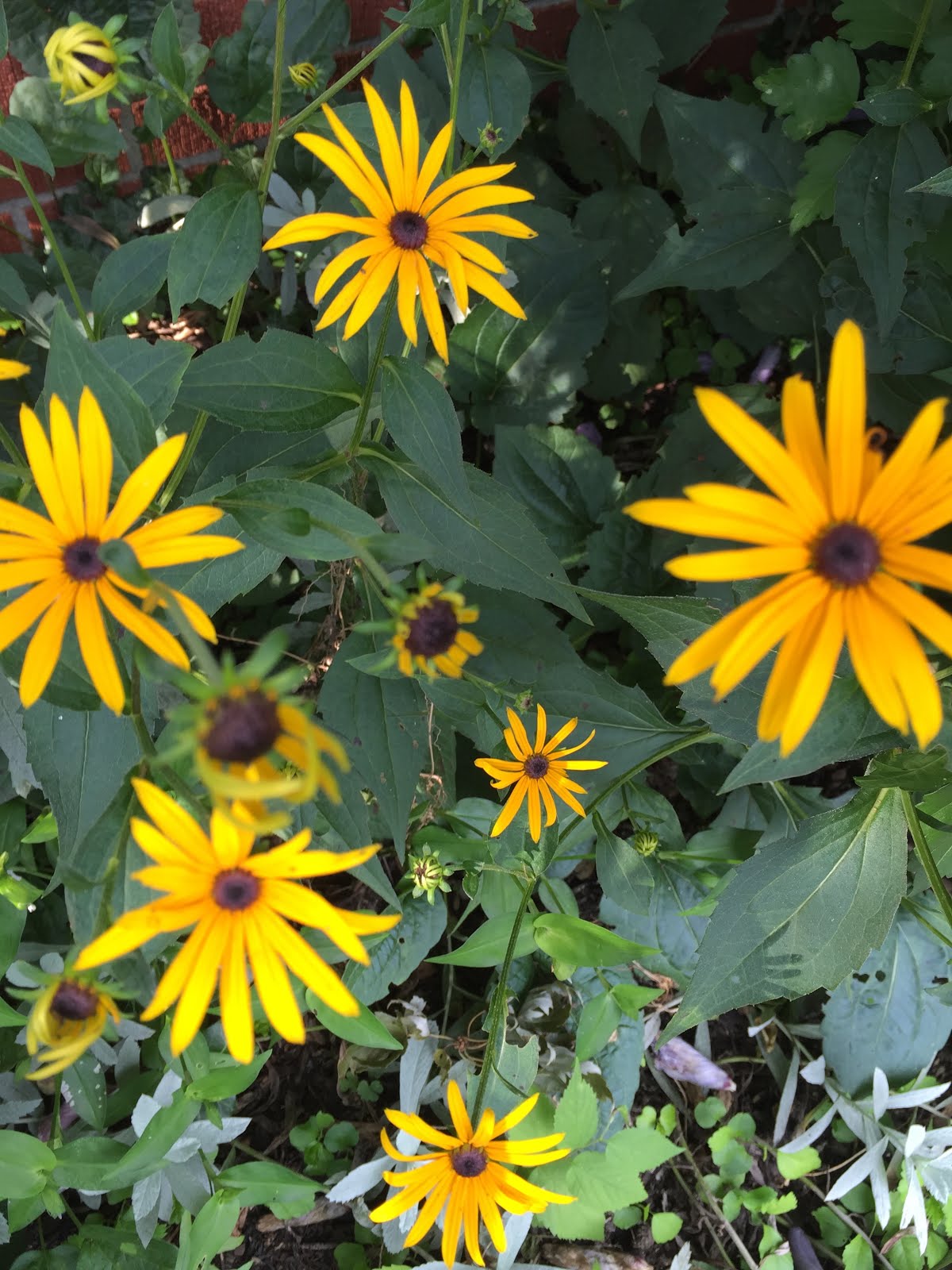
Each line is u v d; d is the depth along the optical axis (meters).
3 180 0.87
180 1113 0.59
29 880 0.73
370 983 0.70
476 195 0.52
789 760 0.55
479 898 0.70
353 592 0.73
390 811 0.62
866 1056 0.79
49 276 0.78
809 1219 0.81
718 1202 0.80
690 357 1.01
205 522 0.45
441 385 0.55
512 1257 0.70
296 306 0.94
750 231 0.82
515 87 0.68
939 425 0.41
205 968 0.44
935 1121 0.83
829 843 0.62
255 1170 0.63
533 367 0.89
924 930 0.78
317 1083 0.79
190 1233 0.61
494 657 0.68
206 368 0.54
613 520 0.85
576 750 0.64
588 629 0.86
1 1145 0.58
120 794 0.48
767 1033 0.84
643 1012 0.81
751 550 0.42
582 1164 0.69
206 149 0.92
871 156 0.71
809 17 1.01
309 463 0.61
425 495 0.60
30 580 0.45
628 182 0.94
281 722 0.41
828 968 0.63
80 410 0.44
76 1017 0.44
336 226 0.52
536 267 0.88
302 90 0.65
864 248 0.71
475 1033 0.74
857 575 0.41
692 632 0.58
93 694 0.49
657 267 0.81
